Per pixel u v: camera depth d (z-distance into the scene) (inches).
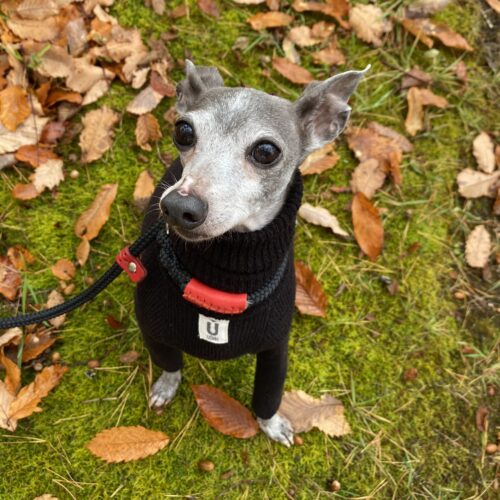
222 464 19.4
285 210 14.5
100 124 24.0
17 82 23.1
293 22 28.4
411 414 21.4
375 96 27.7
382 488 19.8
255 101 14.6
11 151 22.5
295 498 19.2
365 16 28.5
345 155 26.2
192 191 12.6
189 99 16.7
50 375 19.3
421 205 25.9
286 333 15.8
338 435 20.1
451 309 23.9
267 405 17.8
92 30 24.9
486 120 28.4
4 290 20.6
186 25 27.2
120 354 20.7
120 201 23.5
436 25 29.2
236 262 13.7
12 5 24.5
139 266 14.8
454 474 20.5
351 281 23.7
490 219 26.2
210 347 15.5
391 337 22.8
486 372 22.6
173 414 20.0
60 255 22.0
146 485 18.6
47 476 18.2
